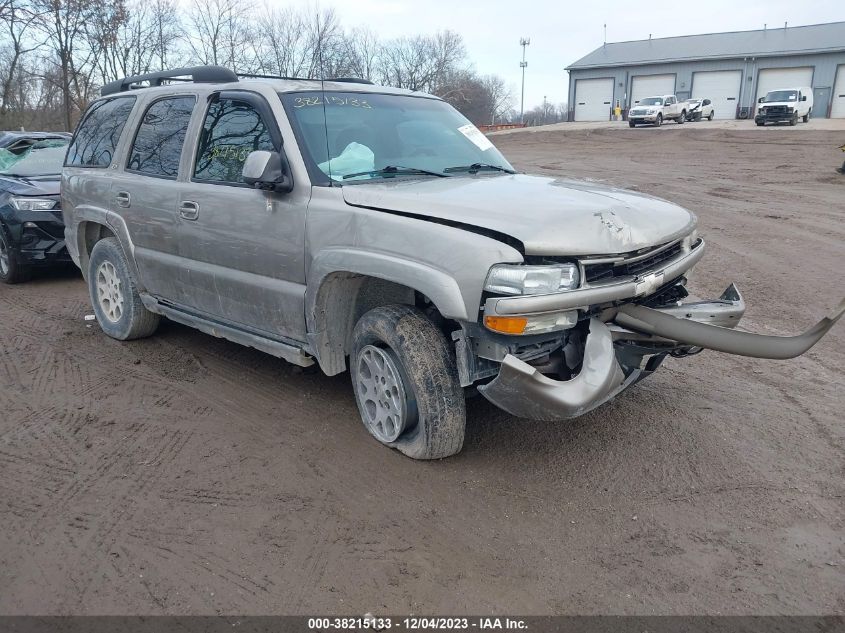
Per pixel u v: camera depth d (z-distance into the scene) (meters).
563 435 4.19
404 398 3.73
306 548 3.16
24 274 8.52
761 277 7.99
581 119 54.44
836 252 9.12
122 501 3.56
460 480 3.70
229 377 5.20
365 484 3.67
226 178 4.55
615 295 3.34
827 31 47.09
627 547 3.14
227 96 4.64
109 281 6.04
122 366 5.48
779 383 4.98
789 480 3.67
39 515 3.45
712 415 4.46
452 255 3.30
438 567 3.02
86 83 30.39
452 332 3.62
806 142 26.23
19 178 8.82
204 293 4.85
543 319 3.21
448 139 4.76
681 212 4.06
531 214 3.30
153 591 2.90
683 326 3.58
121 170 5.60
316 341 4.07
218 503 3.53
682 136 32.12
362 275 3.90
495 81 64.44
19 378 5.27
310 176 4.02
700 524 3.30
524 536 3.23
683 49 50.69
